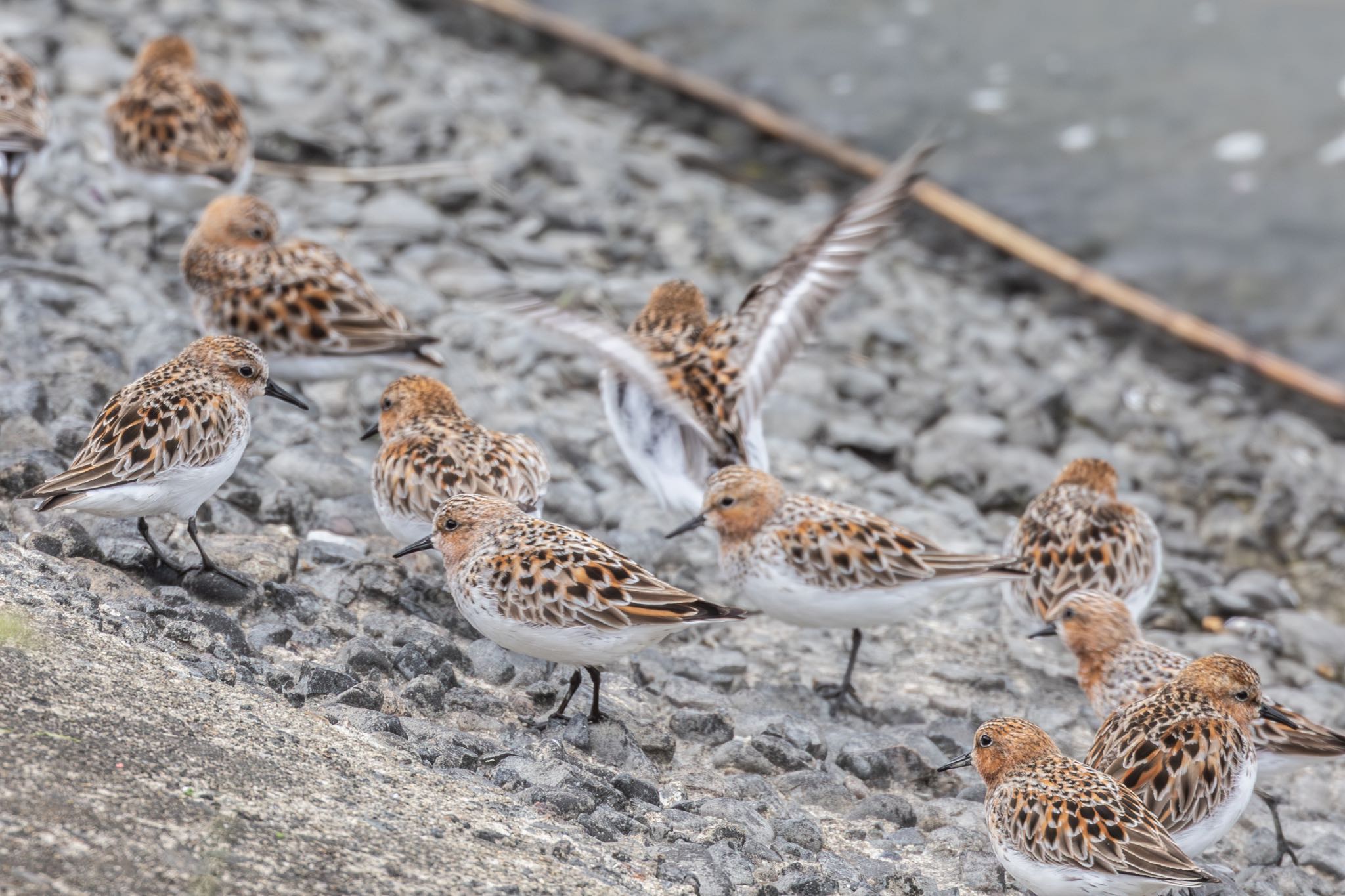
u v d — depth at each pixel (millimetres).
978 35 30172
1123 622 11648
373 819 7809
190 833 6969
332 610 11031
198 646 9570
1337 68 28266
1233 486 17875
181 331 14750
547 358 17172
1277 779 12484
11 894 6109
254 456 13359
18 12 22469
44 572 9766
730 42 29781
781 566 11773
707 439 12430
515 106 24453
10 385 12672
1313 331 22266
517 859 7895
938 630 13727
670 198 22844
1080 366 20328
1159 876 8438
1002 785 9453
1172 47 29406
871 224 11469
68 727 7582
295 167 20688
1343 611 16344
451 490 11359
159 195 16453
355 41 24641
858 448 17250
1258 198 25062
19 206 17219
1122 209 24844
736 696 11883
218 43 23250
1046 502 13406
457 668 10953
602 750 10305
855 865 9539
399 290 17500
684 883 8391
